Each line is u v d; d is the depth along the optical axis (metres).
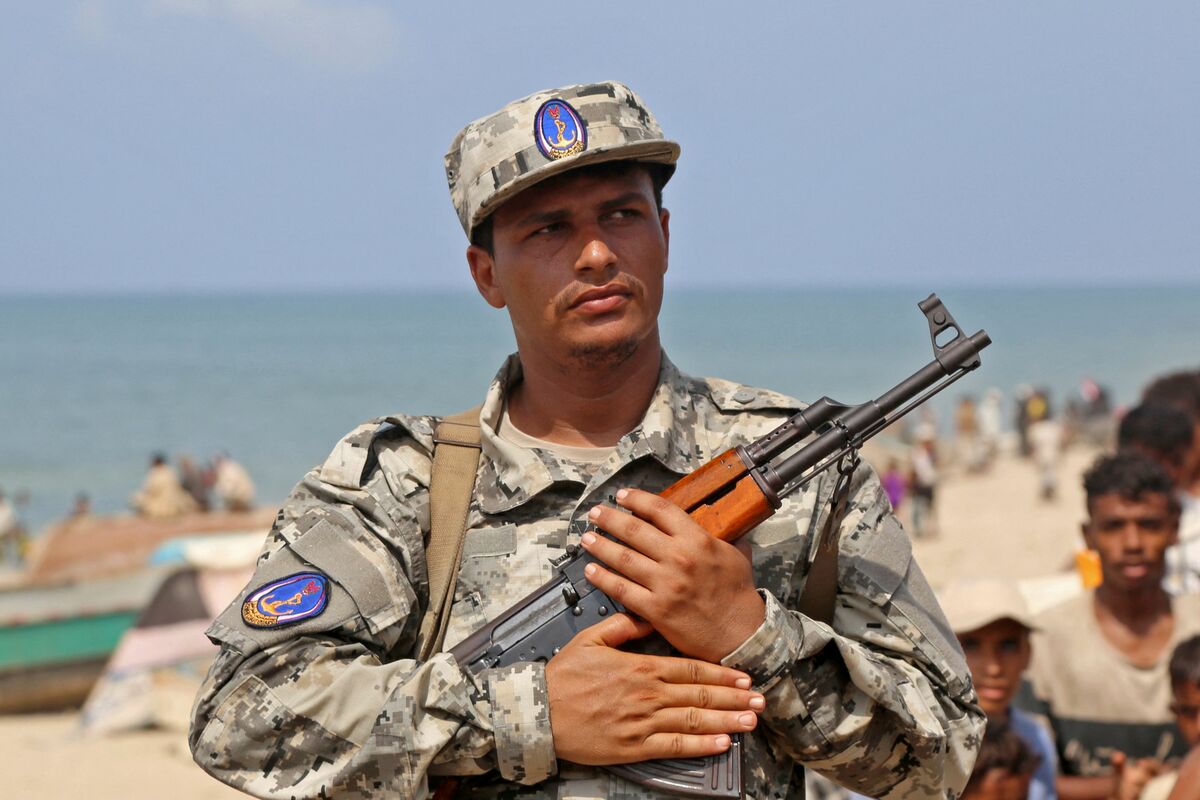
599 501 2.60
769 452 2.44
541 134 2.54
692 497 2.44
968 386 75.19
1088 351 100.19
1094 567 5.39
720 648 2.34
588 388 2.67
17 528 27.38
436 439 2.73
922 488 26.22
